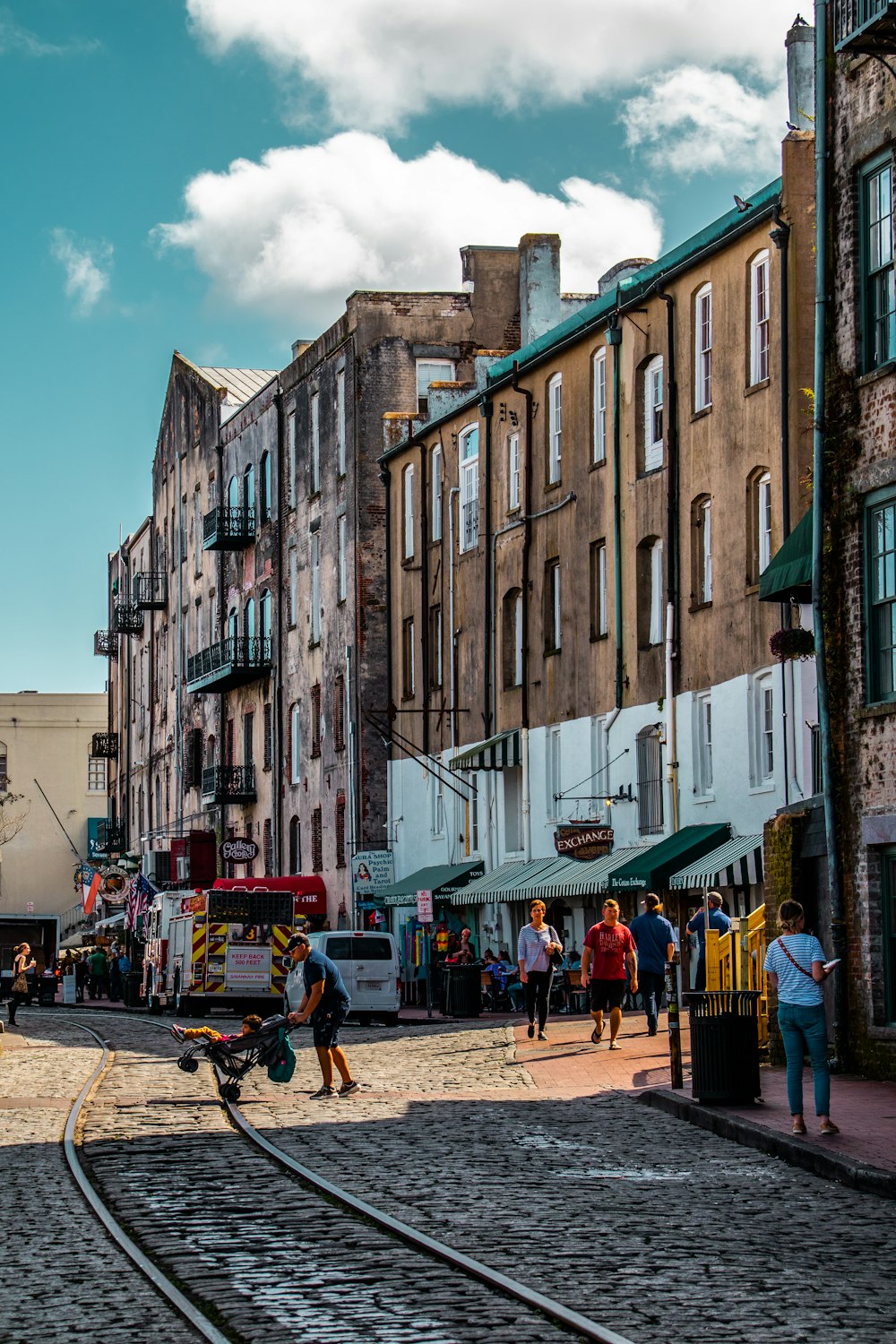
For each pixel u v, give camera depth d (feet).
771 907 73.97
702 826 107.76
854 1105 57.47
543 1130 55.98
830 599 70.28
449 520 155.33
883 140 68.18
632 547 119.55
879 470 67.36
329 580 186.60
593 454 126.41
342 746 181.16
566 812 129.08
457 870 148.05
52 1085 74.90
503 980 129.18
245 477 222.28
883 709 66.23
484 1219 39.11
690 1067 71.41
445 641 155.84
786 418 98.99
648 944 83.82
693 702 110.42
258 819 212.02
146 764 278.46
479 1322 28.94
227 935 136.87
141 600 274.98
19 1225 39.09
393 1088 70.54
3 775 332.80
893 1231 38.22
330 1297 30.76
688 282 112.16
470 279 182.29
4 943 209.77
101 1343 27.78
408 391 179.01
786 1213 40.45
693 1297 31.14
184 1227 38.14
